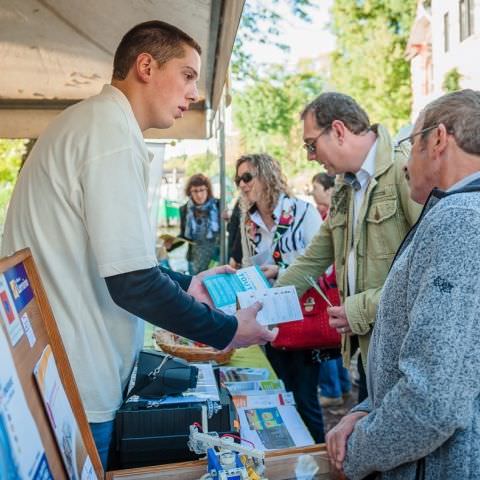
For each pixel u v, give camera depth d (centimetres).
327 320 226
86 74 264
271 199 266
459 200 93
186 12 180
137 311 124
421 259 94
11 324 77
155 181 340
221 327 134
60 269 127
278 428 150
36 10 186
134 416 128
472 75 1429
